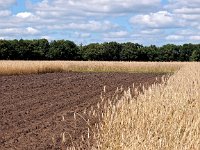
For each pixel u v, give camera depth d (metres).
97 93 20.69
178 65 57.28
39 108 15.49
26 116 13.75
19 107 15.79
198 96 10.53
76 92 21.42
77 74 42.03
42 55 103.81
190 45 117.69
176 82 14.25
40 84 26.28
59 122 12.30
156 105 8.38
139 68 56.88
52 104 16.48
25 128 11.71
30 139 10.30
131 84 26.48
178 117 7.85
